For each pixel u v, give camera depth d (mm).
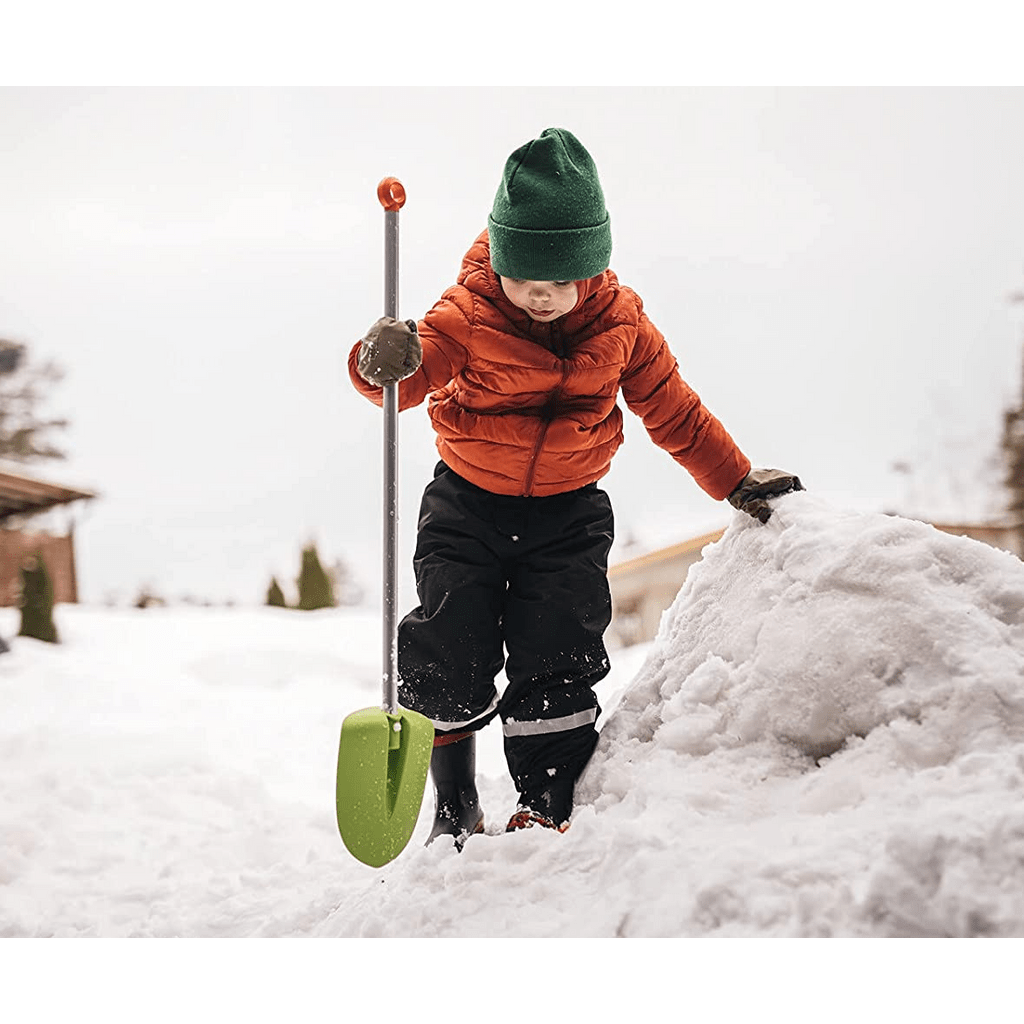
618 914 1994
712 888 1920
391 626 2426
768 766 2316
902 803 2035
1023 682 2176
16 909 3080
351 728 2367
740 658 2480
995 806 1908
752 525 2705
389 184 2434
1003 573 2357
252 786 4176
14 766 4395
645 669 2746
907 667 2264
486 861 2295
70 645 8672
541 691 2592
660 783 2332
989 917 1756
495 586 2633
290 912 2656
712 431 2762
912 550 2371
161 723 5863
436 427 2695
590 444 2641
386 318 2422
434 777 2654
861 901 1821
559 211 2488
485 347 2549
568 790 2568
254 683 7457
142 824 3781
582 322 2639
